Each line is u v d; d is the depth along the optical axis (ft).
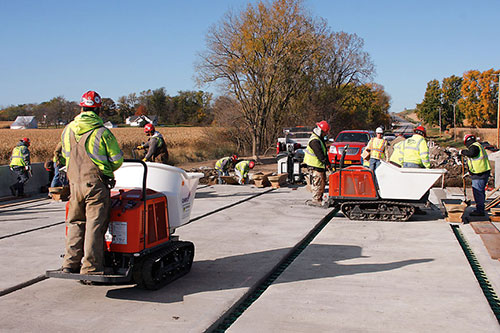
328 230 26.27
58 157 40.40
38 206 36.58
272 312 14.19
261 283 17.61
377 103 287.69
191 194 18.84
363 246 22.41
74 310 14.49
